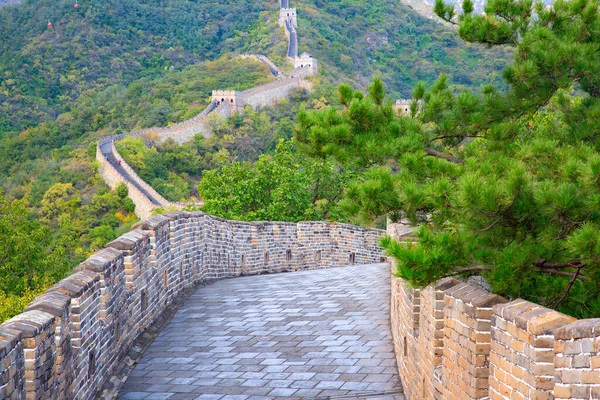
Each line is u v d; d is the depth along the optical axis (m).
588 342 4.83
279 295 16.16
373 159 10.16
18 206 40.50
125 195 115.06
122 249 12.61
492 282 8.34
